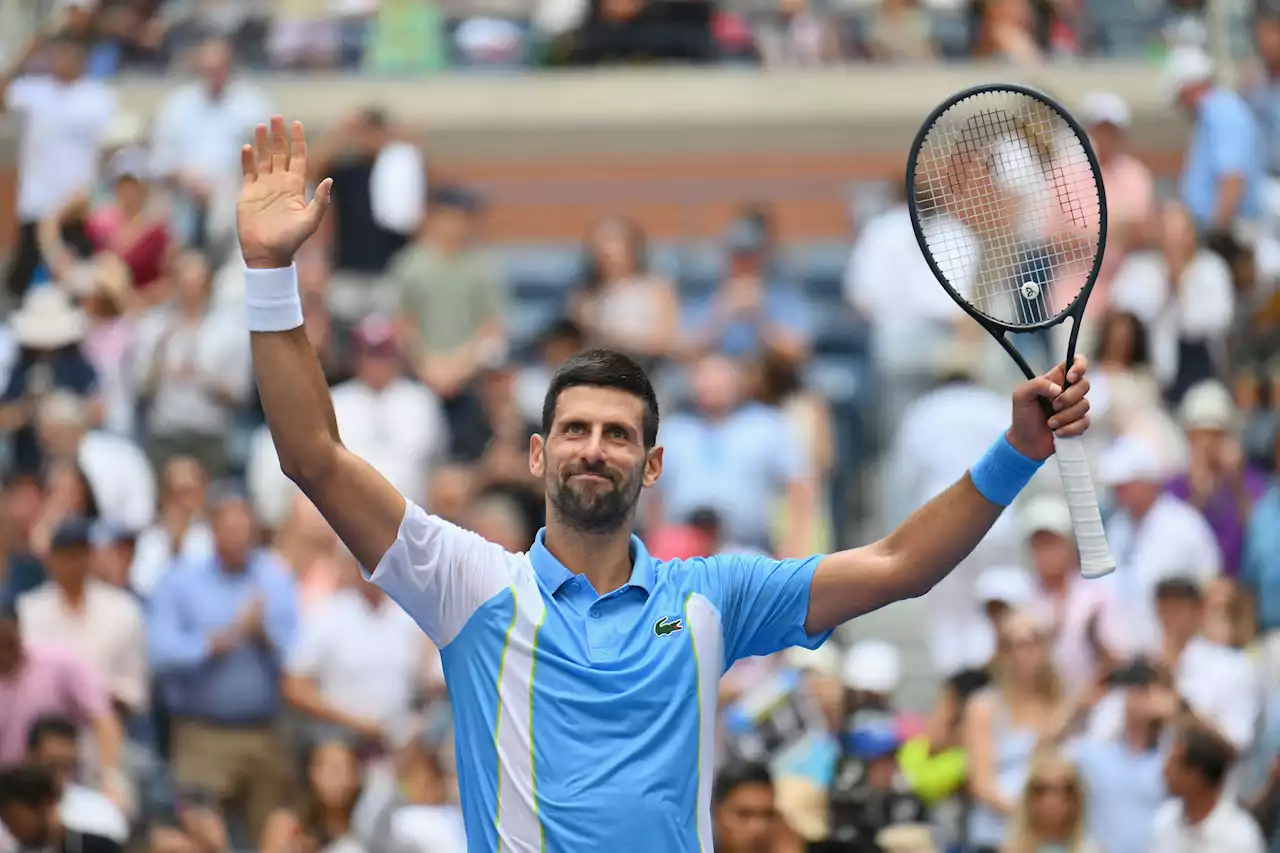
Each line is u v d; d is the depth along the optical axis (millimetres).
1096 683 35562
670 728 16953
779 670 36844
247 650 39219
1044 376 17891
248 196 17609
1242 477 45219
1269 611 40906
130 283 54969
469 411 50875
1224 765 32938
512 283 65562
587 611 17297
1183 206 50281
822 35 70250
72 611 39062
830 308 63031
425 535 17312
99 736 36750
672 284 59094
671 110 68188
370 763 37312
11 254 61406
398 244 58375
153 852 34188
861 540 53156
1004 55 68250
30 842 31984
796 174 68250
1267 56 59688
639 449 17469
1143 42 71562
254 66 70750
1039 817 33031
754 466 45406
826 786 33406
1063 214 21172
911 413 44938
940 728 36719
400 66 70625
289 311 17391
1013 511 44688
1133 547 41781
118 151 59875
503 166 68688
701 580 17688
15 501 42719
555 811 16688
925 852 32656
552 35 70562
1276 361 47938
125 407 51438
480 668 17156
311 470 17219
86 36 68812
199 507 44312
